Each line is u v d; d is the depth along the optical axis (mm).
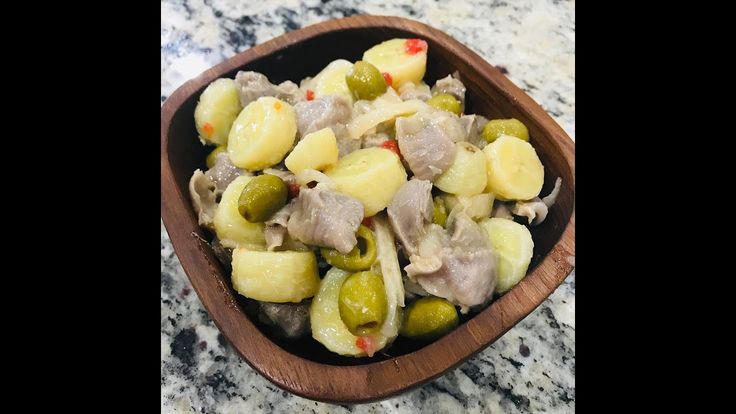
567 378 268
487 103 279
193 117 270
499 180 248
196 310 281
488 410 261
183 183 252
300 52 285
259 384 264
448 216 248
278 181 233
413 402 262
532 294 208
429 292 229
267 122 245
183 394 260
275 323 234
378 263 230
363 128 257
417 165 247
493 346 276
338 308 223
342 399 191
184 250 220
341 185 233
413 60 278
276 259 223
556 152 254
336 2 402
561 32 390
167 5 395
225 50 378
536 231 264
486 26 392
